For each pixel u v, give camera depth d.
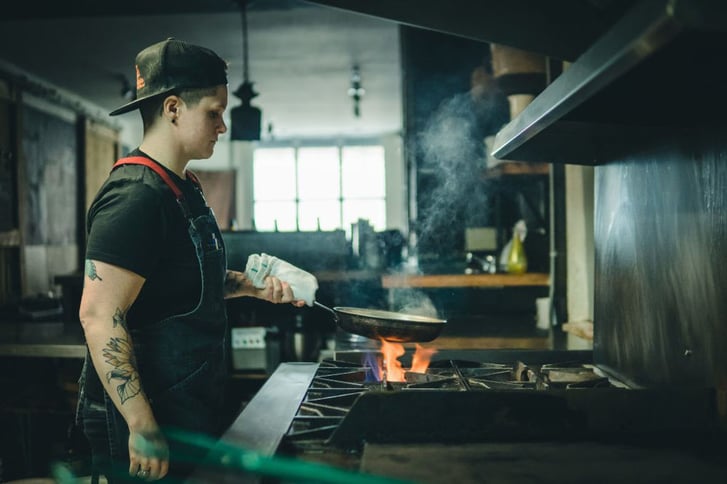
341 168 12.02
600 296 1.87
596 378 1.61
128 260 1.35
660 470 1.06
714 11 0.67
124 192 1.39
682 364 1.40
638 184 1.61
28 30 5.28
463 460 1.12
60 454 3.19
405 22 1.46
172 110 1.47
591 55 0.94
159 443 1.35
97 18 4.98
